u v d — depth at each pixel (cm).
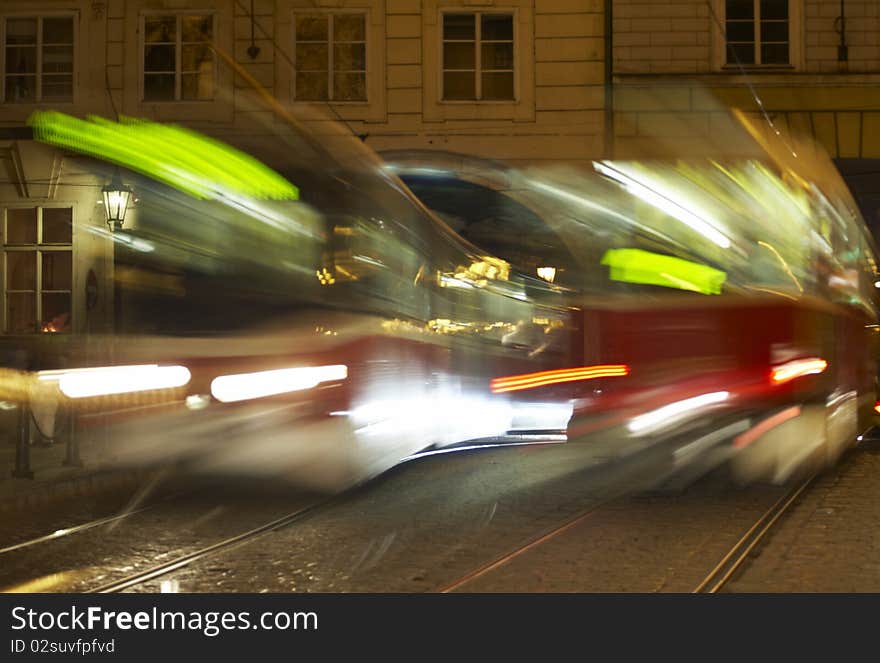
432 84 2616
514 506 1162
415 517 1092
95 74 2592
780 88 2628
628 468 1466
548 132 2619
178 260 1200
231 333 1200
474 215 2598
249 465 1235
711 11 2620
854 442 1642
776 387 1375
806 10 2628
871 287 1856
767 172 1397
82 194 2148
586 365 1664
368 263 1227
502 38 2638
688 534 1001
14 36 2602
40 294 2317
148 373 1245
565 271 2030
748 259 1396
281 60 2600
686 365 1436
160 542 972
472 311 1570
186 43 2598
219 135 1188
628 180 1572
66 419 1375
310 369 1197
